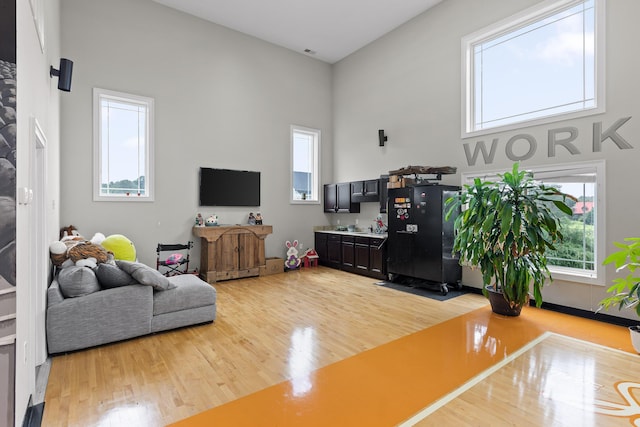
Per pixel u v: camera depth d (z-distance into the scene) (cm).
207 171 586
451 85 521
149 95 531
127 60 511
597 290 368
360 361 269
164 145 545
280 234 688
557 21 411
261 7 555
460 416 198
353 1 539
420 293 484
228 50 616
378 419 195
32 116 205
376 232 651
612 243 356
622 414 199
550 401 213
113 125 510
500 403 211
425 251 492
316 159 745
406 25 597
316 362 268
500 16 458
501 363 265
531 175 374
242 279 579
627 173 347
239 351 287
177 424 190
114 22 501
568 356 277
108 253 380
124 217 509
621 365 261
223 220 612
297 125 712
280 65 686
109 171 506
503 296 378
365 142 686
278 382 237
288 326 349
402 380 239
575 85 395
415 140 580
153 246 535
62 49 459
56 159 389
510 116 459
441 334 326
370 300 447
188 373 249
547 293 410
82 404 209
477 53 497
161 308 325
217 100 603
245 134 638
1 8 151
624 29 349
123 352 284
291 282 556
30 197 194
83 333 283
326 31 630
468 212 384
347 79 732
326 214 762
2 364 154
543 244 347
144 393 221
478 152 482
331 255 690
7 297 155
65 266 326
